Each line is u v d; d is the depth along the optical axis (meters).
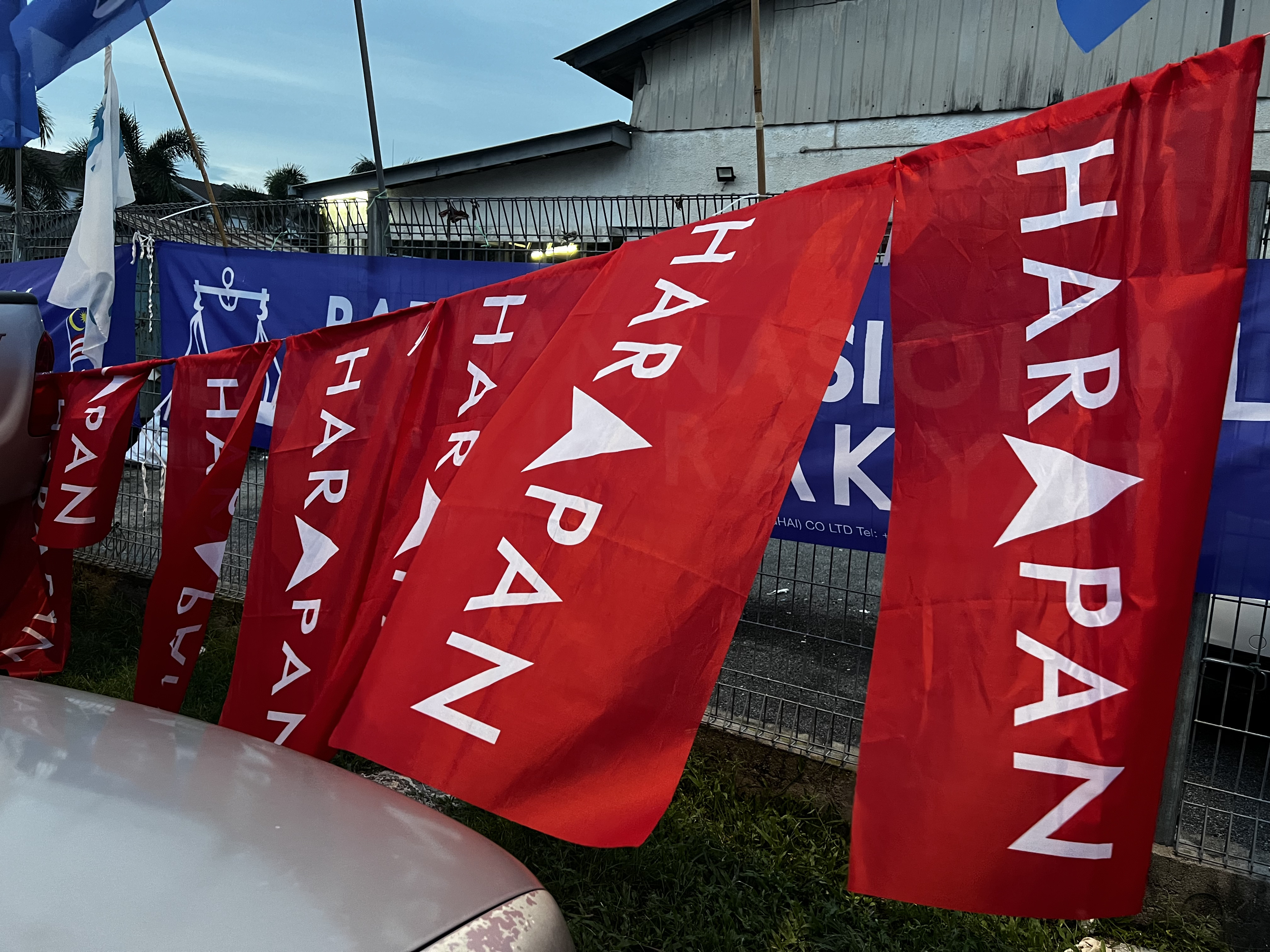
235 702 2.47
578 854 2.73
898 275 1.53
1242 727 3.85
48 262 5.72
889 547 1.45
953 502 1.42
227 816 1.40
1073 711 1.31
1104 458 1.32
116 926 1.11
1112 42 8.32
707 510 1.61
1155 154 1.31
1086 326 1.35
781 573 3.95
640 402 1.74
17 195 5.90
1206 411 1.26
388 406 2.37
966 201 1.47
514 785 1.58
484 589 1.73
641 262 1.90
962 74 8.93
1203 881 2.55
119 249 5.04
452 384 2.32
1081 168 1.37
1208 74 1.27
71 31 4.61
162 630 2.68
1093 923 2.57
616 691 1.58
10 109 5.51
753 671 3.69
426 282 4.06
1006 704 1.34
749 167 9.81
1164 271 1.30
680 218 3.99
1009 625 1.36
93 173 4.73
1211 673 3.54
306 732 2.21
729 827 2.92
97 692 3.70
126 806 1.37
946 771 1.36
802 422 1.58
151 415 5.05
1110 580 1.31
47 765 1.47
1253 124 1.24
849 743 3.08
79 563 5.12
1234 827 2.92
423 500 2.24
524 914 1.33
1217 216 1.26
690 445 1.66
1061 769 1.31
